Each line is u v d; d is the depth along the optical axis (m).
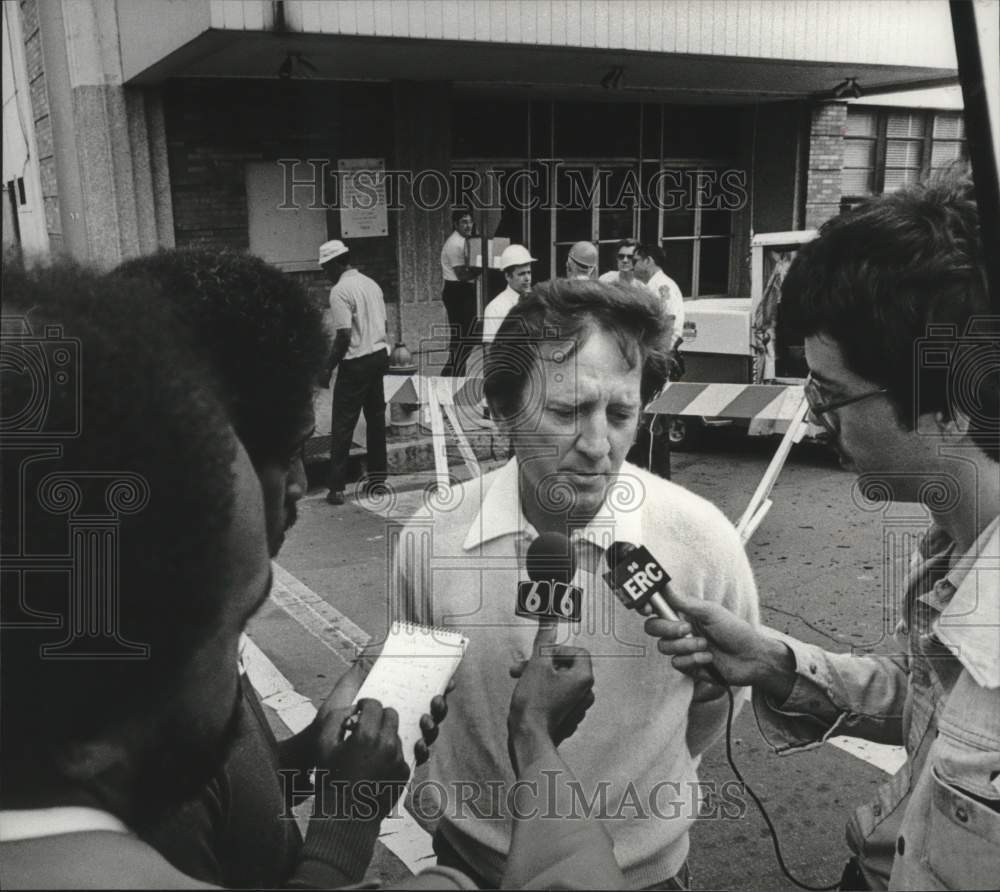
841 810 2.40
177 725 0.63
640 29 4.29
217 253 1.02
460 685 1.11
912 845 0.96
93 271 0.64
